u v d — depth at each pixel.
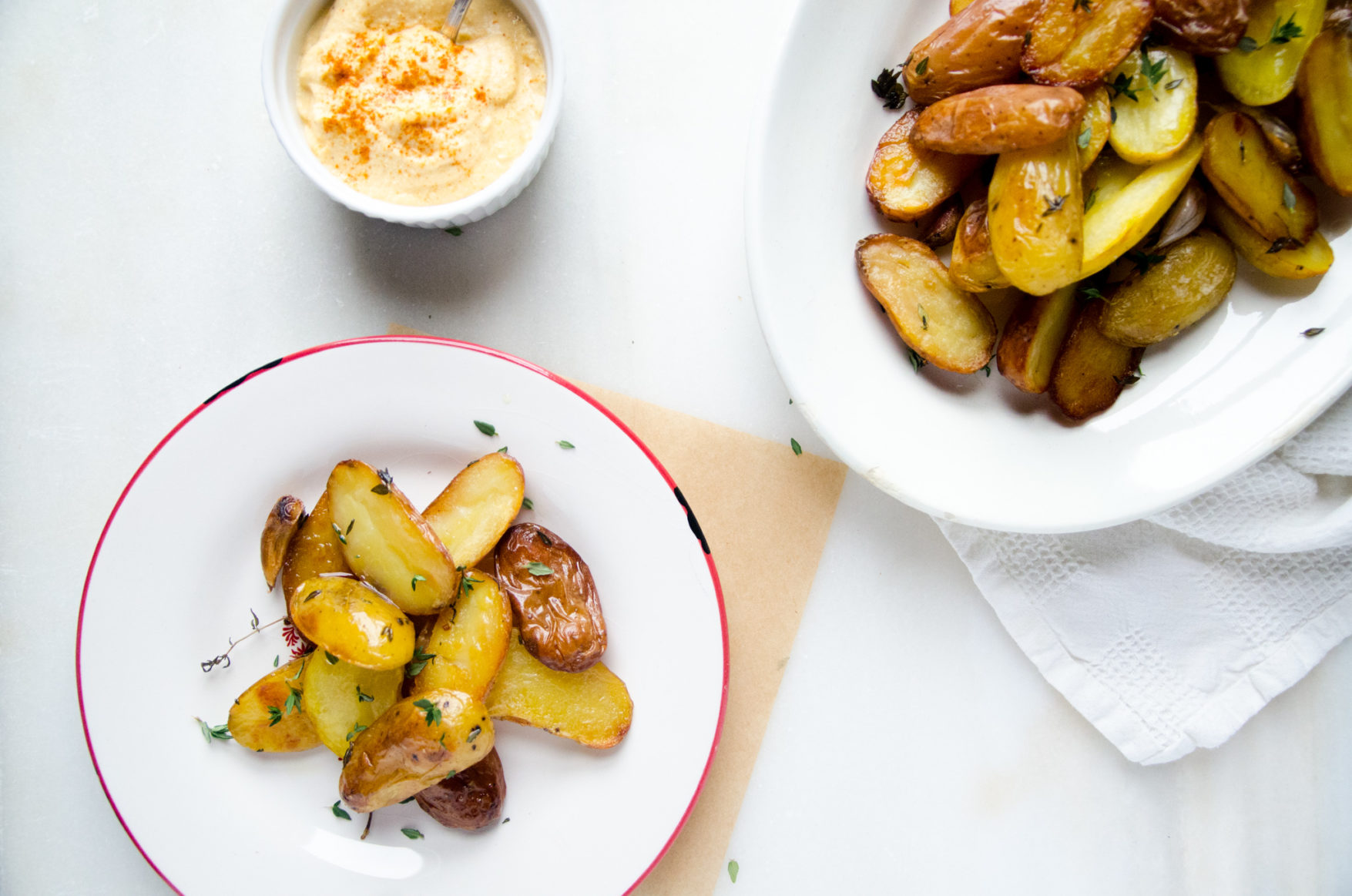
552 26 0.43
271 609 0.48
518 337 0.49
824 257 0.46
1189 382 0.45
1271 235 0.42
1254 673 0.49
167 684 0.47
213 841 0.47
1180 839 0.50
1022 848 0.50
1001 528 0.45
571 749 0.48
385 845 0.48
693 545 0.46
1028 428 0.46
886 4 0.44
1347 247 0.44
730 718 0.49
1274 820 0.50
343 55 0.44
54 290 0.49
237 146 0.49
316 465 0.47
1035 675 0.50
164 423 0.49
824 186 0.46
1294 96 0.42
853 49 0.44
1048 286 0.42
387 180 0.45
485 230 0.49
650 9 0.49
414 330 0.49
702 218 0.49
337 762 0.48
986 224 0.43
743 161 0.49
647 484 0.46
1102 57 0.40
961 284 0.44
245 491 0.47
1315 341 0.44
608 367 0.49
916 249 0.44
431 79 0.44
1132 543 0.49
